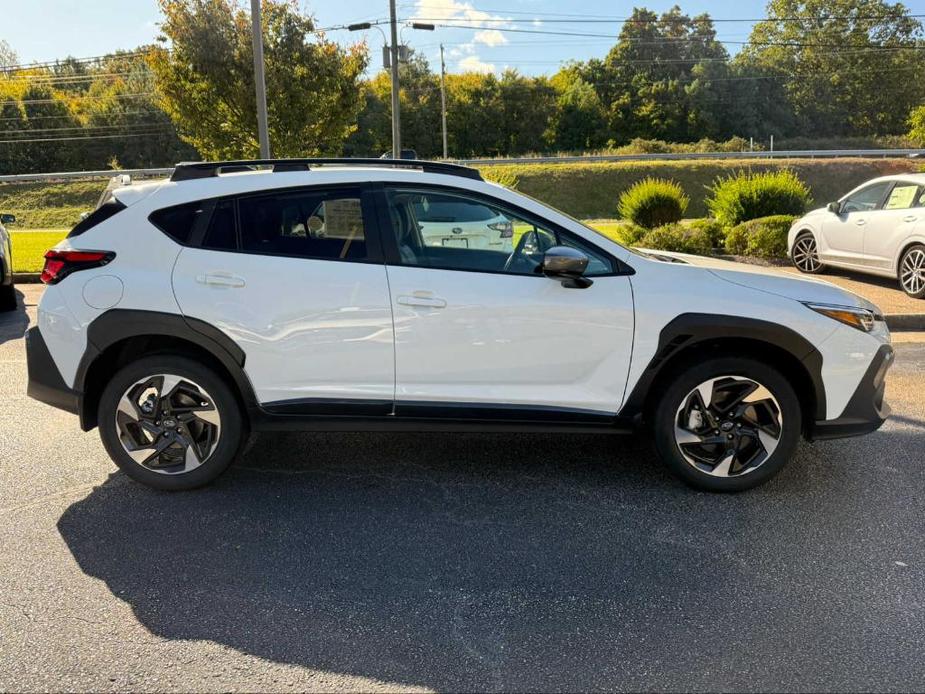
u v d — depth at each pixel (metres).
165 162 63.28
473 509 3.66
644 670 2.44
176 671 2.42
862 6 73.62
